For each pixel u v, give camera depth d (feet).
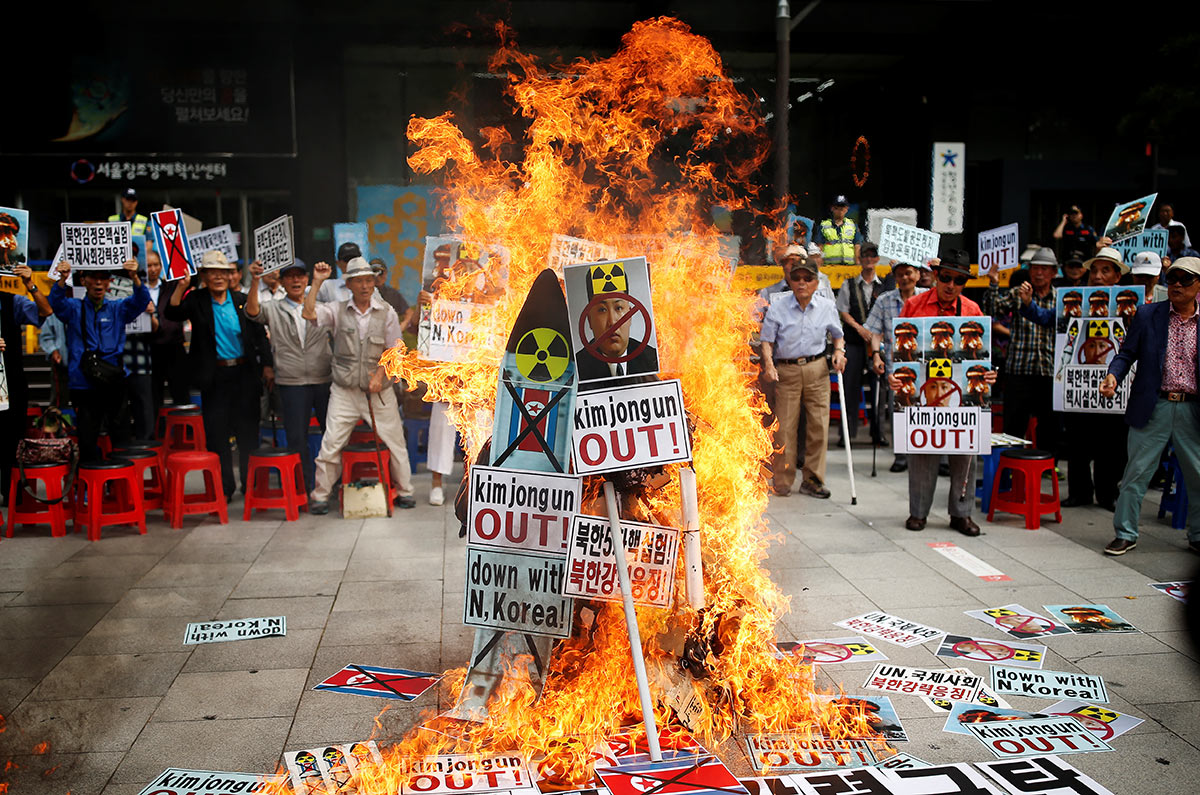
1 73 49.19
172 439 31.96
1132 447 21.68
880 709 13.88
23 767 12.25
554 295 13.07
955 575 20.34
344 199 53.78
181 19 50.55
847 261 41.39
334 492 28.86
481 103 55.16
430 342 22.35
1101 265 26.48
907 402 23.35
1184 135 57.06
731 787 11.84
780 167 39.19
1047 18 58.65
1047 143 63.67
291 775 12.03
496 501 13.21
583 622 14.25
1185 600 18.61
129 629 17.22
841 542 22.94
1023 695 14.43
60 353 30.94
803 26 57.67
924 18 58.34
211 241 30.32
